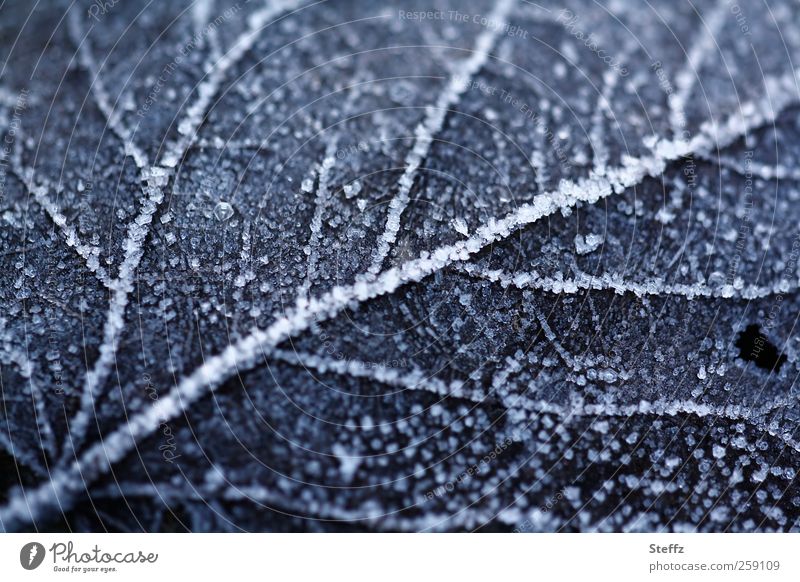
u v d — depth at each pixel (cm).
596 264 14
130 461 13
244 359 13
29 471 13
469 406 13
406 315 14
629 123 14
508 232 14
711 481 13
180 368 13
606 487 13
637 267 14
